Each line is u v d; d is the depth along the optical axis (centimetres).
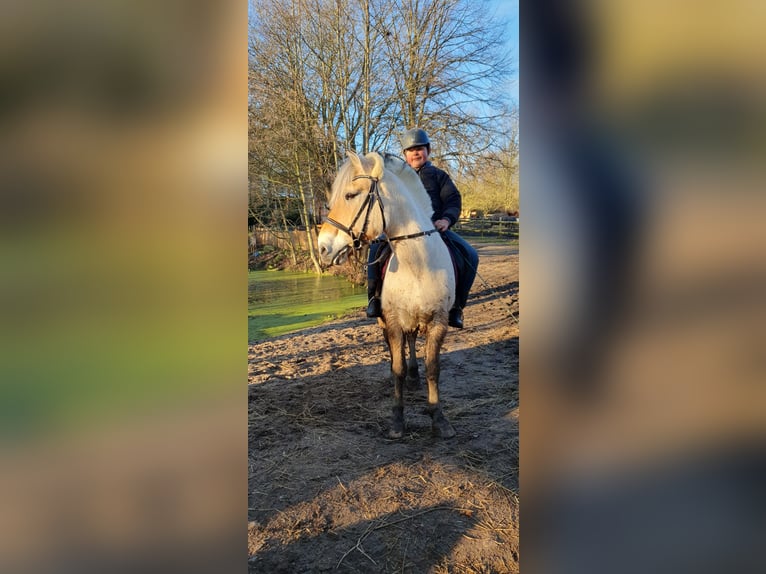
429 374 269
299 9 864
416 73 861
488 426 287
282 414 312
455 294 266
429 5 827
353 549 181
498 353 445
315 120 919
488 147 898
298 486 225
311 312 699
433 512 203
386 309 259
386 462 246
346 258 240
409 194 248
